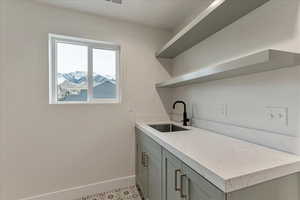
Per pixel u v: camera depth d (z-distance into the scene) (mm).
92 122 2000
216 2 1133
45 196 1787
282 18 1006
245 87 1262
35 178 1756
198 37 1659
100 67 2186
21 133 1702
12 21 1653
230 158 864
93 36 1998
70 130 1902
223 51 1464
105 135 2061
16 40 1671
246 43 1238
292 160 843
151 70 2305
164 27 2309
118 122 2123
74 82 2062
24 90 1709
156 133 1500
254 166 761
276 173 763
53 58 1933
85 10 1905
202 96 1782
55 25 1825
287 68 982
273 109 1061
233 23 1354
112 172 2092
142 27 2244
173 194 1102
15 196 1680
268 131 1089
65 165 1879
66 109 1884
